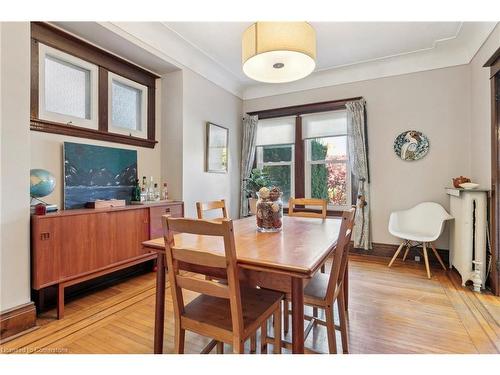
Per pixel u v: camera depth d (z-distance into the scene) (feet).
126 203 9.86
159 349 4.97
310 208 13.62
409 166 11.55
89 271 7.29
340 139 13.14
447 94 10.89
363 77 12.42
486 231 8.43
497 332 6.00
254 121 14.82
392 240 11.84
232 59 11.73
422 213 11.01
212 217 12.78
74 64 8.34
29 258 6.10
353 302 7.58
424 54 11.03
